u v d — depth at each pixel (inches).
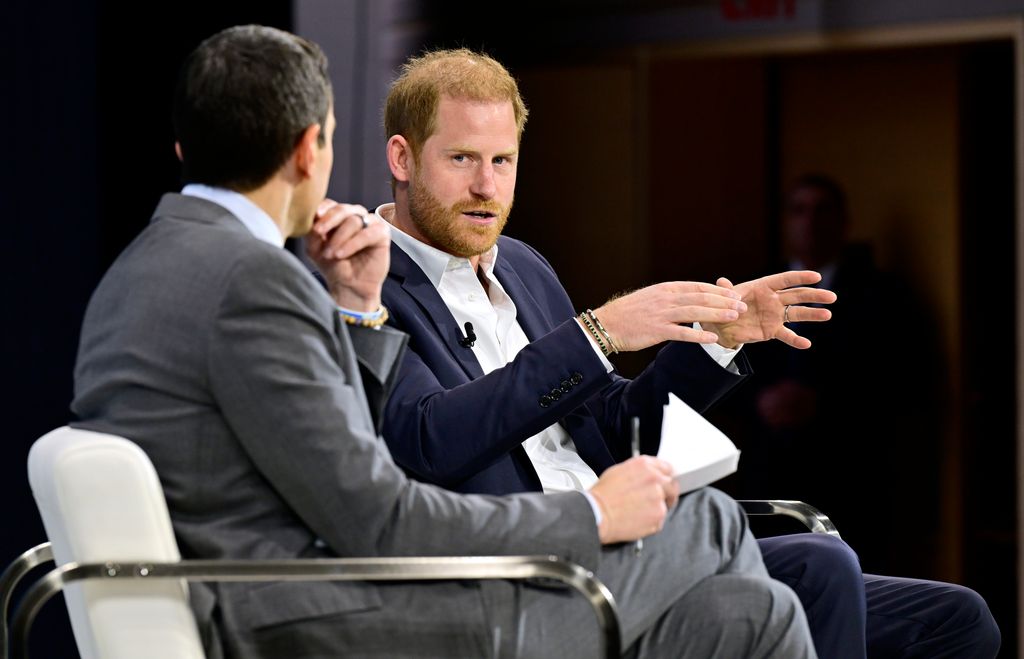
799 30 555.5
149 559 233.0
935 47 547.2
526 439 307.7
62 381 492.1
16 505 486.6
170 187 500.1
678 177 574.2
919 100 553.0
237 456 242.8
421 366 305.7
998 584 562.3
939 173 553.6
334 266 279.3
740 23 561.9
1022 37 526.3
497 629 249.8
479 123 313.6
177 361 240.4
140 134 497.0
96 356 250.2
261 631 242.4
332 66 521.7
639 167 573.9
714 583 263.1
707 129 571.2
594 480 318.7
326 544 247.0
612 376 293.1
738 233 572.7
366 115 526.6
